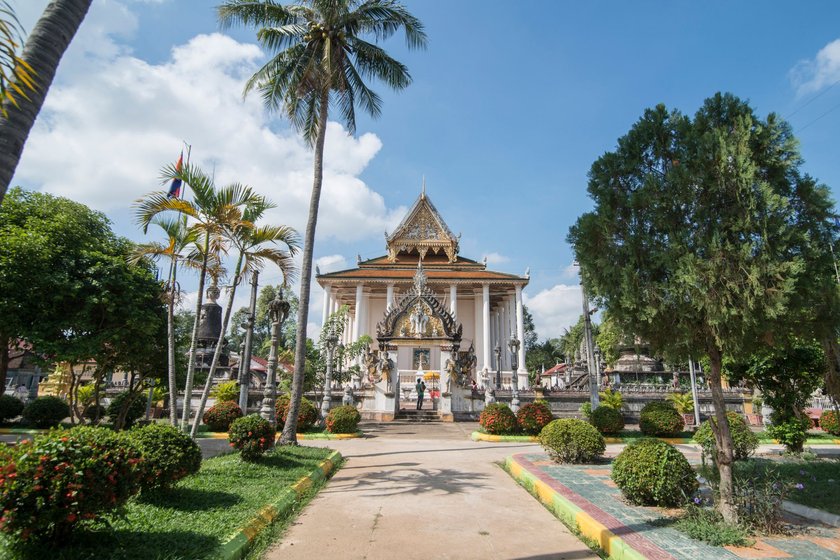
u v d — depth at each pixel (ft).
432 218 143.43
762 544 16.85
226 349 100.42
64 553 13.39
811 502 22.34
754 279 17.15
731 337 18.51
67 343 47.16
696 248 19.15
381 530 19.54
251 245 35.19
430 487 27.99
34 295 45.83
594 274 21.44
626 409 80.79
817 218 19.11
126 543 14.80
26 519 12.65
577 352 196.34
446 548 17.53
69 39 12.69
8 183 10.78
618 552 16.42
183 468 21.58
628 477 22.18
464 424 68.13
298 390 41.42
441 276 125.39
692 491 21.47
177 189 52.29
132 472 14.90
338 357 74.08
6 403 59.88
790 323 19.13
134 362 56.34
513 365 73.10
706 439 36.55
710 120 20.57
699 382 95.96
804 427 38.99
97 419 58.65
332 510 22.63
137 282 53.16
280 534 18.79
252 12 43.88
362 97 49.47
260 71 45.37
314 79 43.39
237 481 25.49
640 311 19.67
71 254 49.32
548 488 25.90
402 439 52.85
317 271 125.08
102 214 56.85
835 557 15.56
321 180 44.42
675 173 19.66
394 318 76.13
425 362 107.04
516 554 17.08
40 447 13.46
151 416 74.13
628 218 21.21
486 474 32.65
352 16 44.75
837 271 18.72
